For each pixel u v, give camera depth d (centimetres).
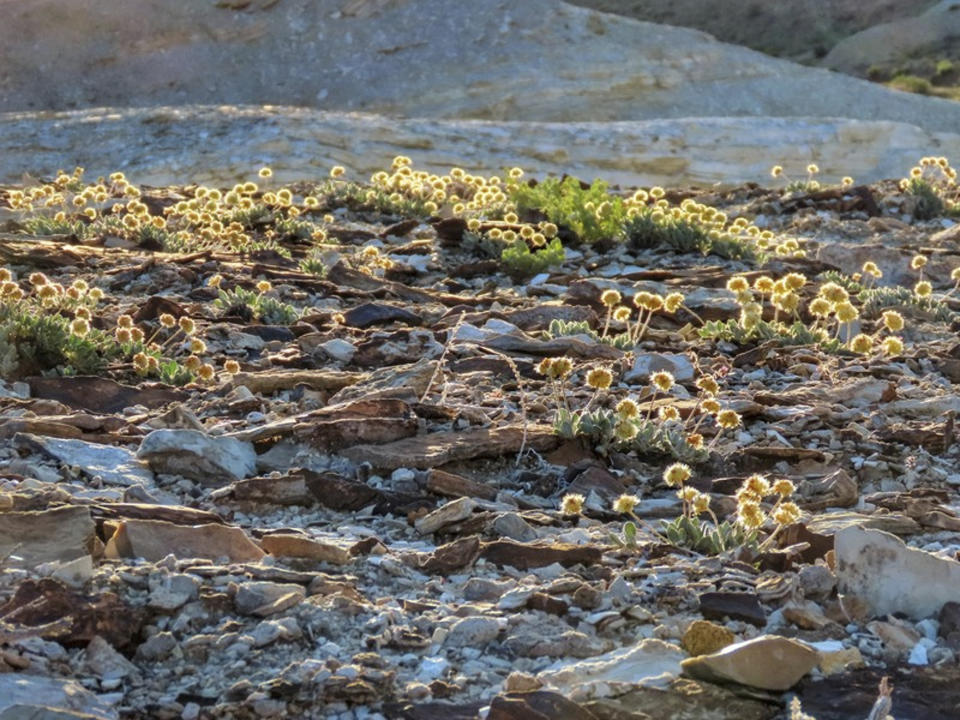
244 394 761
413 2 5731
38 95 5253
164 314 912
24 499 520
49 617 413
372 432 656
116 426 673
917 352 965
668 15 7950
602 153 3622
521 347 902
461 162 3369
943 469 684
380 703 384
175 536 488
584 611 452
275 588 447
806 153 3966
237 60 5491
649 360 865
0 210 1645
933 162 2058
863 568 465
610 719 372
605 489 622
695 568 491
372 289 1202
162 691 390
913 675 409
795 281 986
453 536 548
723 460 672
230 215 1559
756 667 395
